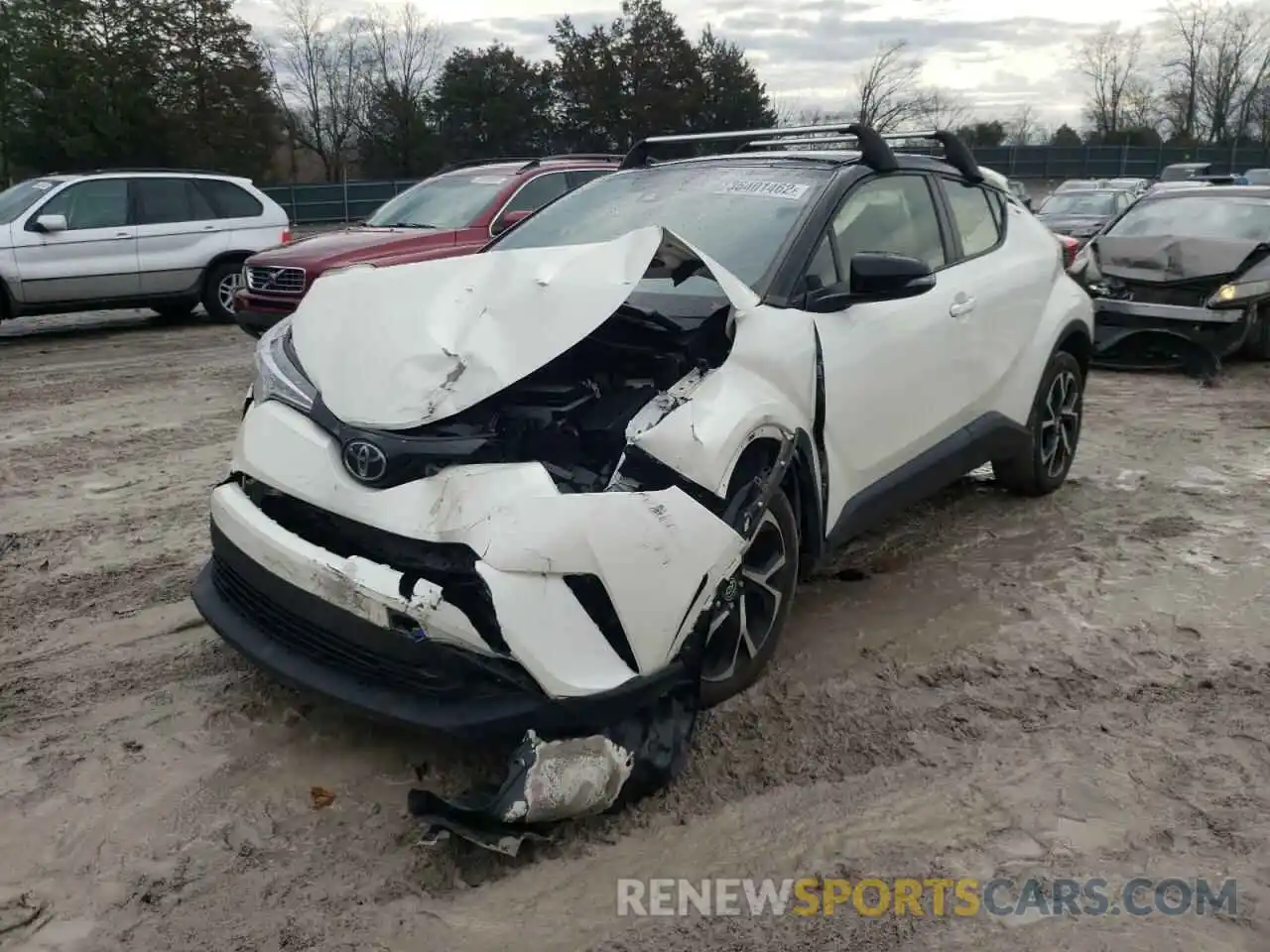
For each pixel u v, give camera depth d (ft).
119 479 19.51
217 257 39.19
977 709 11.64
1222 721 11.44
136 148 135.54
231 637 10.34
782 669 12.41
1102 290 31.07
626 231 13.82
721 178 14.46
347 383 9.80
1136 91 215.10
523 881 8.81
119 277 37.27
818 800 9.98
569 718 8.85
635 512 9.23
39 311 36.14
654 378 10.71
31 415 24.63
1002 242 16.76
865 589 14.84
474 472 9.16
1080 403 19.25
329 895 8.59
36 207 35.96
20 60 130.21
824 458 12.06
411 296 10.46
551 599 8.82
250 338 36.60
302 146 183.01
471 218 30.42
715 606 9.97
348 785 10.02
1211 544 16.55
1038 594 14.67
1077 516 17.94
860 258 11.94
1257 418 25.08
